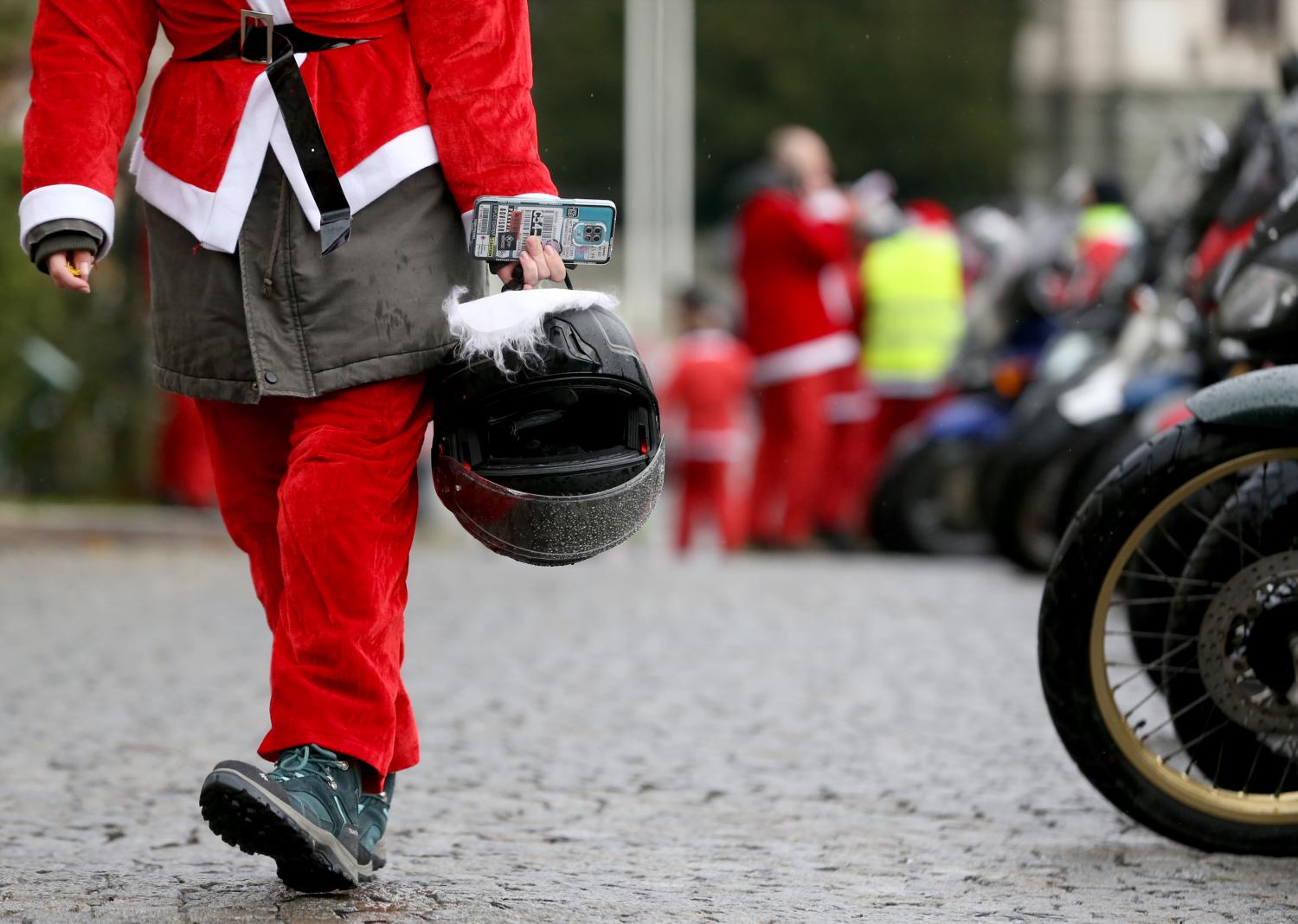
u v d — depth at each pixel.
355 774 10.97
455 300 10.99
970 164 136.62
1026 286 39.03
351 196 10.85
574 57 143.25
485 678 21.36
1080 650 12.88
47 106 11.01
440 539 48.09
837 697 20.06
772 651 23.47
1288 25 119.25
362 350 10.88
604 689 20.66
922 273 44.94
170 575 32.62
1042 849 13.47
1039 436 32.16
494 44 11.00
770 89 143.00
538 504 10.90
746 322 44.88
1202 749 13.22
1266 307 13.66
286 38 10.95
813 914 11.57
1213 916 11.62
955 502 39.09
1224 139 24.72
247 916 11.07
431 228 11.03
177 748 17.27
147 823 14.19
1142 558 13.73
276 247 10.87
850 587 31.06
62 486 46.19
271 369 10.88
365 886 11.95
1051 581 12.93
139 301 46.12
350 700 10.89
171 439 46.16
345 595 10.91
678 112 103.12
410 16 11.04
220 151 10.91
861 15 142.75
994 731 18.09
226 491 11.72
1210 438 12.73
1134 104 122.19
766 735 17.98
